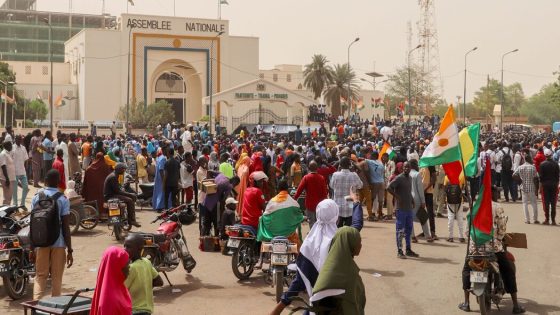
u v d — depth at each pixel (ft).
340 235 20.39
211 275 40.01
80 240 51.03
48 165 85.71
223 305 33.30
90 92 277.64
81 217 54.08
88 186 56.95
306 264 23.57
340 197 43.93
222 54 291.58
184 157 64.44
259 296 35.14
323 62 290.15
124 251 22.84
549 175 61.98
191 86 294.87
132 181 69.77
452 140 37.58
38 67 338.95
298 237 36.52
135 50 280.31
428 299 34.55
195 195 66.85
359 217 30.73
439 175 66.80
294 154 68.03
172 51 284.82
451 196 51.75
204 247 47.91
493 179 85.92
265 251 34.73
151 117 244.22
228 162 65.31
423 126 211.20
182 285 37.55
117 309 22.22
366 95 361.71
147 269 24.77
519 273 41.01
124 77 280.51
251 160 62.39
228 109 223.92
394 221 63.31
